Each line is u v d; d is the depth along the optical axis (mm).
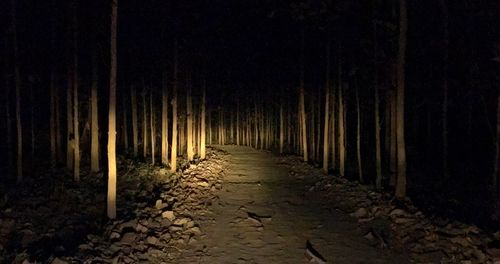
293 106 32938
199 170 18438
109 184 10609
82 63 17984
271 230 10469
